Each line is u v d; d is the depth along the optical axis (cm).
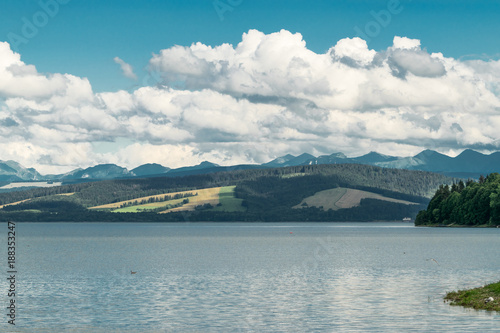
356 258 12538
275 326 4950
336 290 7088
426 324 4775
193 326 5000
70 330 4884
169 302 6234
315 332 4675
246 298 6494
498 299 5475
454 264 10631
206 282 8056
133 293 6919
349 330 4706
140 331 4838
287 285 7662
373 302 6038
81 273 9412
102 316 5450
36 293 6944
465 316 5028
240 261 12012
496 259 11794
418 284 7544
